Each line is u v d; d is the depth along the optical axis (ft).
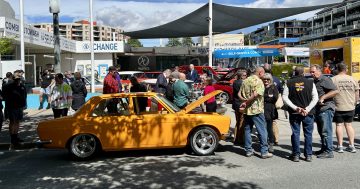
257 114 26.37
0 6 91.50
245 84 26.66
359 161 25.17
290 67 93.45
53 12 45.50
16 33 74.54
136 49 166.20
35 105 59.62
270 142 28.19
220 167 24.27
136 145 26.99
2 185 21.27
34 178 22.71
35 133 38.37
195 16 85.61
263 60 127.24
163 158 27.22
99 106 27.50
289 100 25.11
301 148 29.73
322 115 26.04
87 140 27.27
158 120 27.09
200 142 27.73
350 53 67.67
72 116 27.61
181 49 169.07
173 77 32.78
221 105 38.75
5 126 43.50
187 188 19.98
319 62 79.87
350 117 27.55
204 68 73.41
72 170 24.54
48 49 115.65
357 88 27.43
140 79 72.69
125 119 27.04
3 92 33.04
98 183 21.40
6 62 60.23
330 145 26.12
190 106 28.17
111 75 39.81
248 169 23.63
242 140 31.37
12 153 30.96
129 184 21.03
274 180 21.07
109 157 28.07
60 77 36.52
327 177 21.48
